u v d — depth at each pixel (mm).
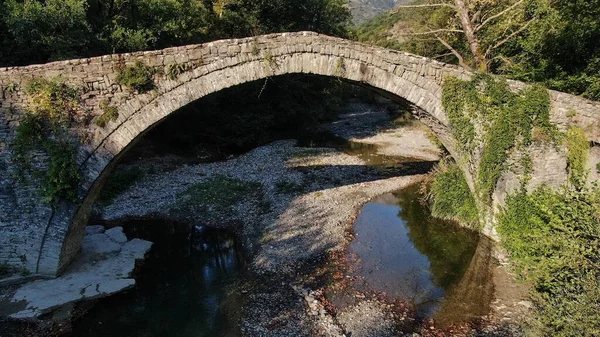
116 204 17203
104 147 10656
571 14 13547
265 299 10844
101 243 13406
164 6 19516
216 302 10930
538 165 12133
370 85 12250
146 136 24141
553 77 14344
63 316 9891
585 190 11656
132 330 9852
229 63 11055
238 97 27266
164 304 10945
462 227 15086
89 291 10672
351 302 10641
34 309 9766
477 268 12242
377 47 11836
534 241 10977
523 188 12242
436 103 12523
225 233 15219
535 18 14930
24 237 10656
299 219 15664
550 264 9719
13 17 13523
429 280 11750
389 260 12984
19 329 9281
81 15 15055
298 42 11414
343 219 15922
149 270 12680
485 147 12562
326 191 18844
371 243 14172
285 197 17812
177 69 10648
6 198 10367
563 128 11977
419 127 34156
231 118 26344
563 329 8453
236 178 20359
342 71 11805
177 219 16219
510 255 12305
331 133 32625
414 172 22188
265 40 11203
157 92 10703
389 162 24172
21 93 9922
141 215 16422
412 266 12594
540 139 11961
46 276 11062
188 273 12648
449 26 20281
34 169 10320
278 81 28516
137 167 21031
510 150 12242
